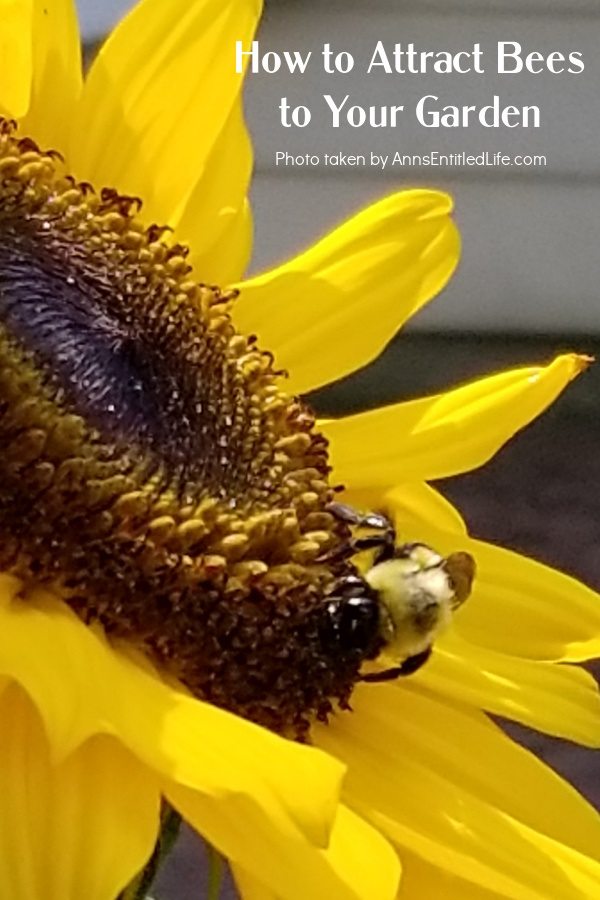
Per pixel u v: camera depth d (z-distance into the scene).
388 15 0.68
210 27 0.25
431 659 0.25
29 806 0.20
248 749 0.20
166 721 0.20
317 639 0.24
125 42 0.25
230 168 0.26
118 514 0.23
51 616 0.21
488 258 0.75
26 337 0.23
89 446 0.23
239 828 0.21
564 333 0.77
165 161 0.26
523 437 0.76
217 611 0.23
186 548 0.23
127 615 0.23
